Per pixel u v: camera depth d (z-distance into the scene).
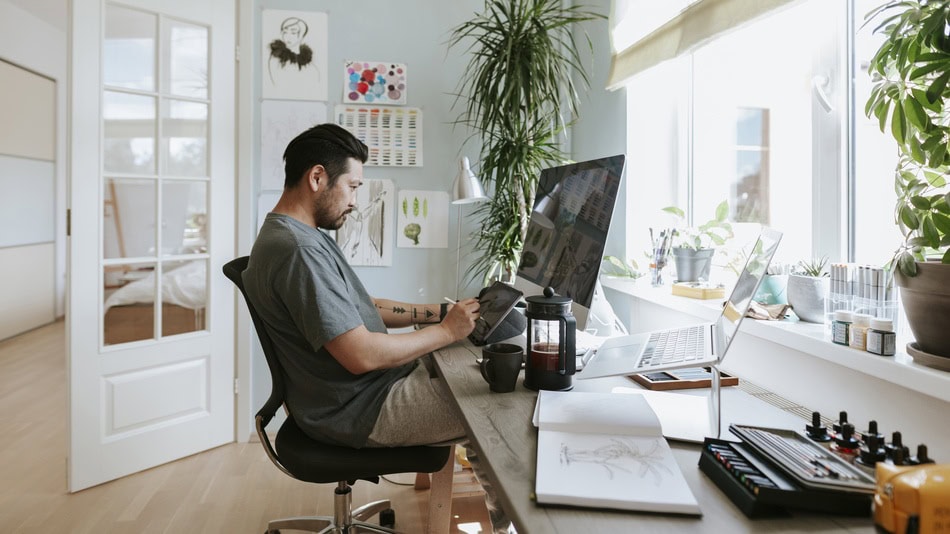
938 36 1.00
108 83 2.54
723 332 1.08
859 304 1.38
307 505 2.29
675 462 0.85
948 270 1.03
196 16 2.80
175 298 2.79
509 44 2.58
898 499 0.61
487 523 2.14
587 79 2.92
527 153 2.65
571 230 1.54
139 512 2.23
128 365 2.58
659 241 2.33
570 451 0.89
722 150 2.29
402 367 1.60
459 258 3.14
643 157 2.62
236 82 2.96
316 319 1.35
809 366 1.51
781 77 1.94
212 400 2.90
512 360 1.21
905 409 1.24
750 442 0.85
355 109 3.05
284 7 2.99
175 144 2.78
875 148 1.58
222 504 2.29
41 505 2.28
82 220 2.44
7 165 5.33
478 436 0.97
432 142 3.12
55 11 5.55
